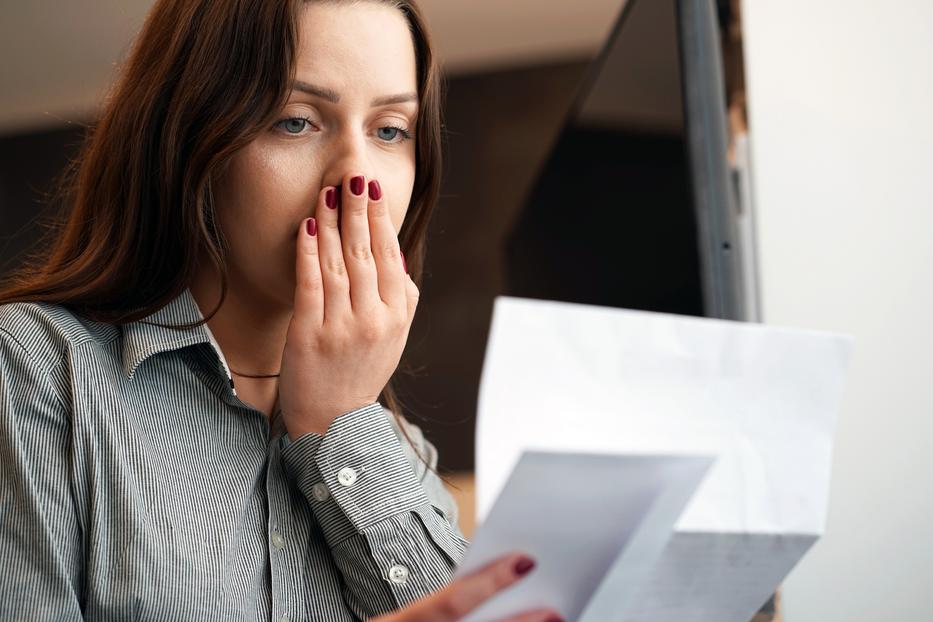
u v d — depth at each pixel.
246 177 1.04
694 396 0.73
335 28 1.04
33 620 0.91
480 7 3.43
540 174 2.98
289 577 1.05
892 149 1.70
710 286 1.60
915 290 1.68
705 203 1.61
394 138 1.12
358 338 1.06
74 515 0.96
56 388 0.98
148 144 1.07
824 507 0.77
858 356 1.67
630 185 1.99
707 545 0.74
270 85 1.02
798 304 1.67
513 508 0.63
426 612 0.67
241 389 1.13
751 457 0.75
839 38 1.72
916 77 1.71
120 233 1.09
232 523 1.02
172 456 1.01
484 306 3.59
